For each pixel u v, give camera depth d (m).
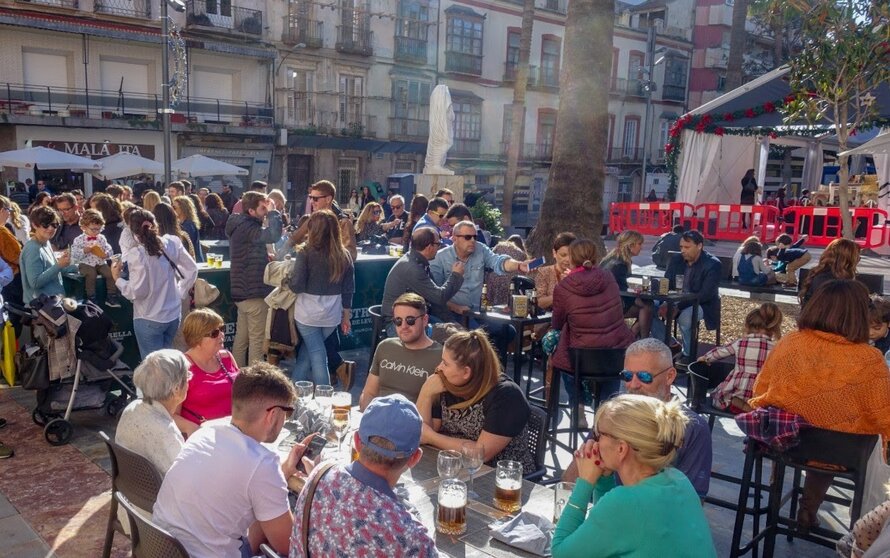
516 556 2.73
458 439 3.70
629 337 5.45
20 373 5.62
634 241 8.15
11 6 24.75
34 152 19.66
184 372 3.44
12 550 4.04
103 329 5.62
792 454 3.82
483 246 7.08
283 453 3.50
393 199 11.77
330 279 6.21
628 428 2.38
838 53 9.06
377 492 2.29
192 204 8.85
